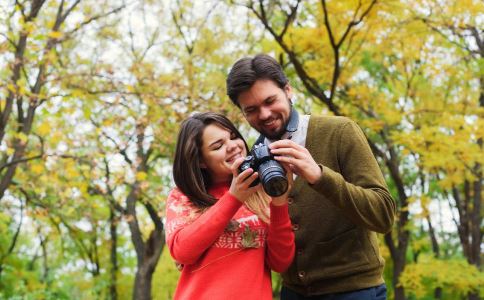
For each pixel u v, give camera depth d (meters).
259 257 2.22
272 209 2.15
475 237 9.98
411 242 10.16
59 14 6.92
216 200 2.24
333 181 1.98
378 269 2.30
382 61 8.51
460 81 8.28
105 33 8.72
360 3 6.39
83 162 6.65
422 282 9.64
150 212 9.68
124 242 13.30
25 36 6.32
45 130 6.46
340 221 2.27
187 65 8.55
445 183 8.48
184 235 2.12
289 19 6.67
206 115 2.28
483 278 8.32
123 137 7.42
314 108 9.16
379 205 2.07
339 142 2.28
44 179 6.71
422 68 8.09
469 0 6.58
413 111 7.86
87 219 10.08
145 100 6.94
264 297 2.19
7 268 10.67
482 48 7.73
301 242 2.32
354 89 7.97
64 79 6.56
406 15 7.01
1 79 6.18
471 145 7.15
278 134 2.28
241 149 2.29
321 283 2.30
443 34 7.14
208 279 2.16
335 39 7.32
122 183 6.95
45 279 13.06
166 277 12.11
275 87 2.21
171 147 8.12
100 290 12.35
